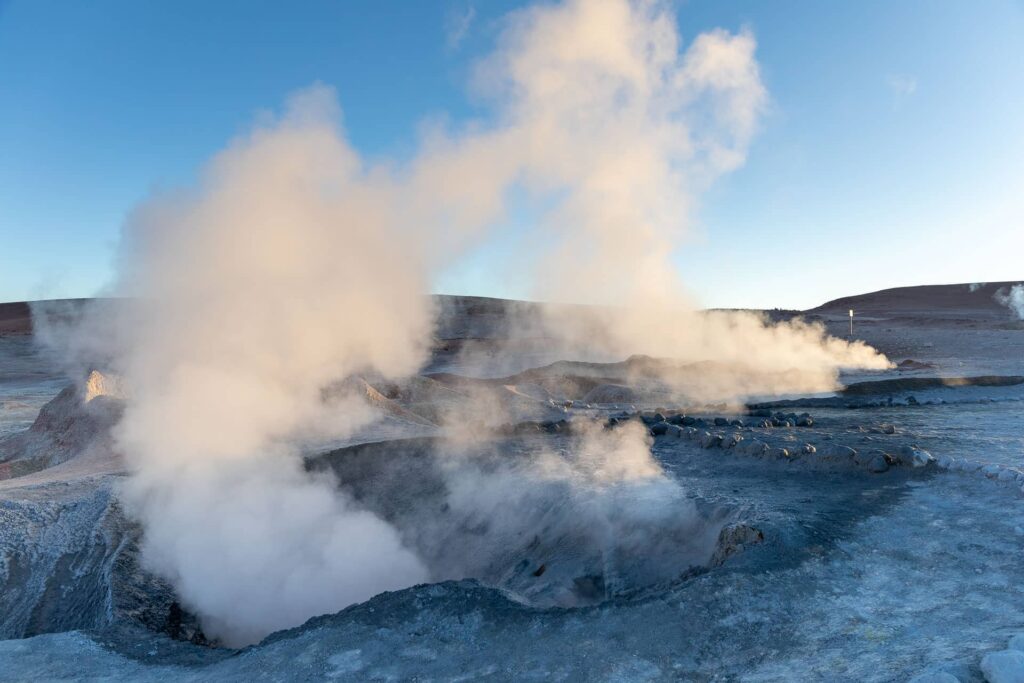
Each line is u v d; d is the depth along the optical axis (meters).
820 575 5.11
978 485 7.22
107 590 7.53
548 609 5.03
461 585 5.62
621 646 4.33
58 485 9.67
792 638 4.20
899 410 16.69
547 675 4.11
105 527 8.66
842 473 8.54
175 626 7.63
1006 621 4.09
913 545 5.61
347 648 4.80
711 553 6.56
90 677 4.89
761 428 13.42
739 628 4.39
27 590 7.73
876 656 3.74
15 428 19.36
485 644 4.67
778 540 5.67
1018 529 5.75
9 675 4.96
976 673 3.23
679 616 4.60
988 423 13.19
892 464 8.49
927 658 3.58
